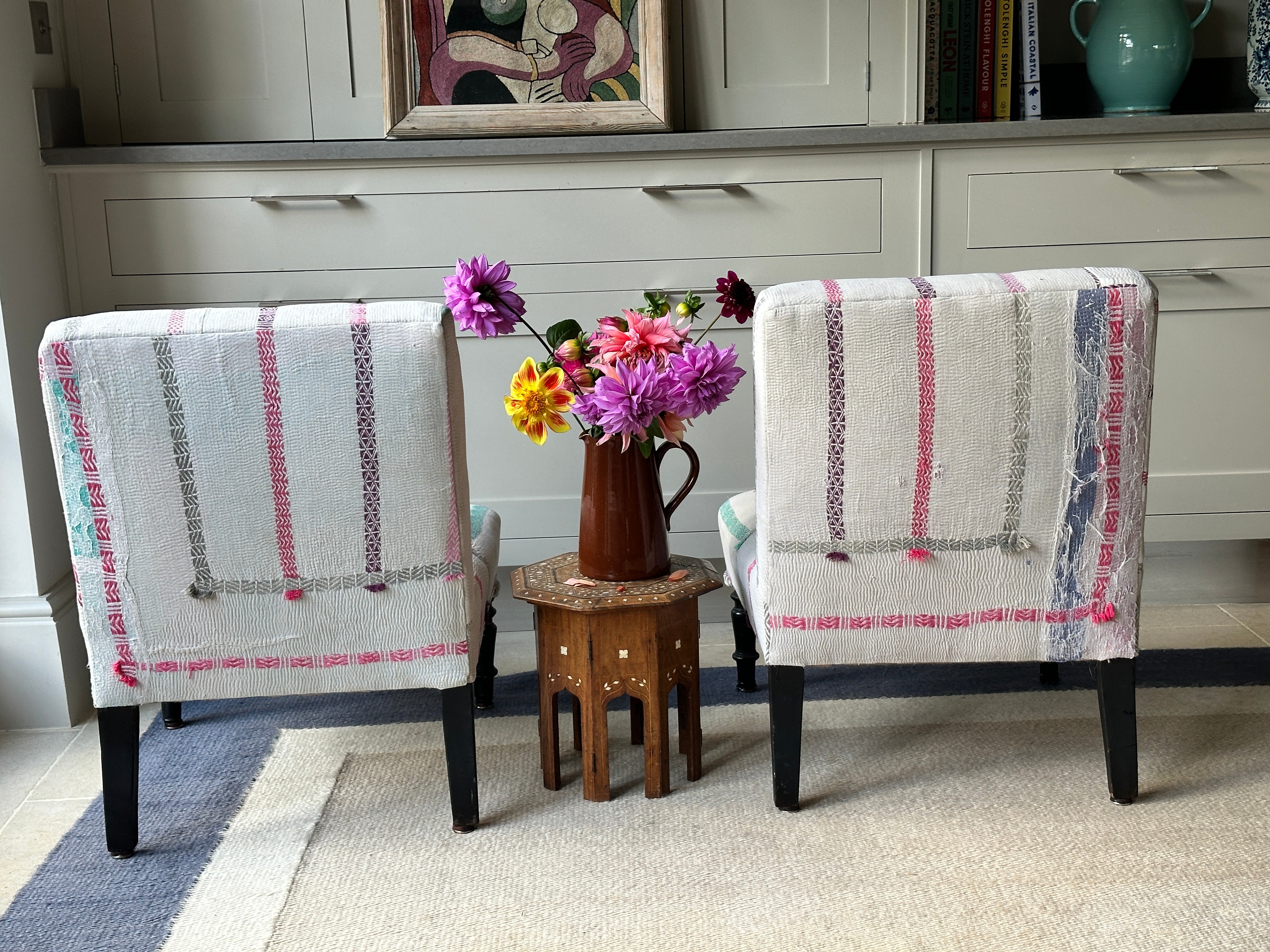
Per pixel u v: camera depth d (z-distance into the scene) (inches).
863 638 61.1
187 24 93.3
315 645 59.7
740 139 87.0
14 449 78.5
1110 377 56.5
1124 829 61.4
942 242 90.0
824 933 53.0
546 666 67.1
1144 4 93.7
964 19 96.4
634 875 58.6
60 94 87.5
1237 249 89.9
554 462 92.8
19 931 55.4
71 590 82.9
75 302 88.7
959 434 57.1
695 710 68.0
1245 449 93.0
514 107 92.6
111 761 61.1
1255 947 50.9
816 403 56.9
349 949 53.1
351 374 55.3
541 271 90.0
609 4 92.3
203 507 56.8
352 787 69.8
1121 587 60.3
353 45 94.1
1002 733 74.1
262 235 88.7
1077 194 89.2
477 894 57.3
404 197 88.5
